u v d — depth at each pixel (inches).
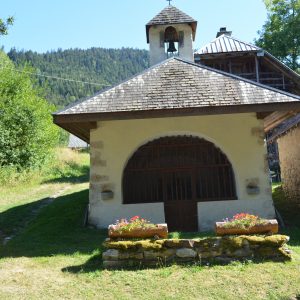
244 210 343.3
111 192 345.1
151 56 543.5
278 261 222.7
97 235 316.2
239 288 192.2
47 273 220.8
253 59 751.7
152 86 345.1
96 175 350.0
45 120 847.1
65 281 207.8
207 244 227.3
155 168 358.9
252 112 323.0
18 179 701.9
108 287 197.9
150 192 357.7
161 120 354.3
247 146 350.0
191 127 352.5
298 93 752.3
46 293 192.7
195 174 359.3
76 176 864.3
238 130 351.9
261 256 226.4
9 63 956.6
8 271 225.9
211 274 208.5
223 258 225.5
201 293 188.2
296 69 1026.7
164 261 224.5
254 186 344.8
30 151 768.9
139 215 345.1
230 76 351.3
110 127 354.9
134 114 320.8
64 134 1753.2
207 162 359.6
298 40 1004.6
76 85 4207.7
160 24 541.3
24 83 849.5
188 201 354.6
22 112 774.5
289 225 346.0
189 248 227.0
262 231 234.5
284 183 536.1
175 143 360.8
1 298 186.5
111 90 342.0
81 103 329.4
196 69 361.1
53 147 930.7
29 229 360.2
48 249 274.4
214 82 346.0
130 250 226.5
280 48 1024.9
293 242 279.9
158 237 234.5
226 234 233.5
